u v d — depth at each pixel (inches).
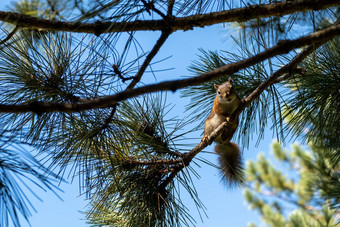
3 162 80.1
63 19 100.3
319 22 148.6
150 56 111.0
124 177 124.0
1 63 109.4
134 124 124.6
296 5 108.7
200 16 113.0
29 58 111.1
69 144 108.6
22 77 109.4
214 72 86.2
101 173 120.3
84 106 85.6
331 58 135.8
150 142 127.0
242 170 175.5
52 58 113.1
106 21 102.6
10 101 106.7
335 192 171.0
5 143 83.8
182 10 122.3
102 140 114.5
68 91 109.8
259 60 91.0
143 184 124.7
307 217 209.6
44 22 101.7
